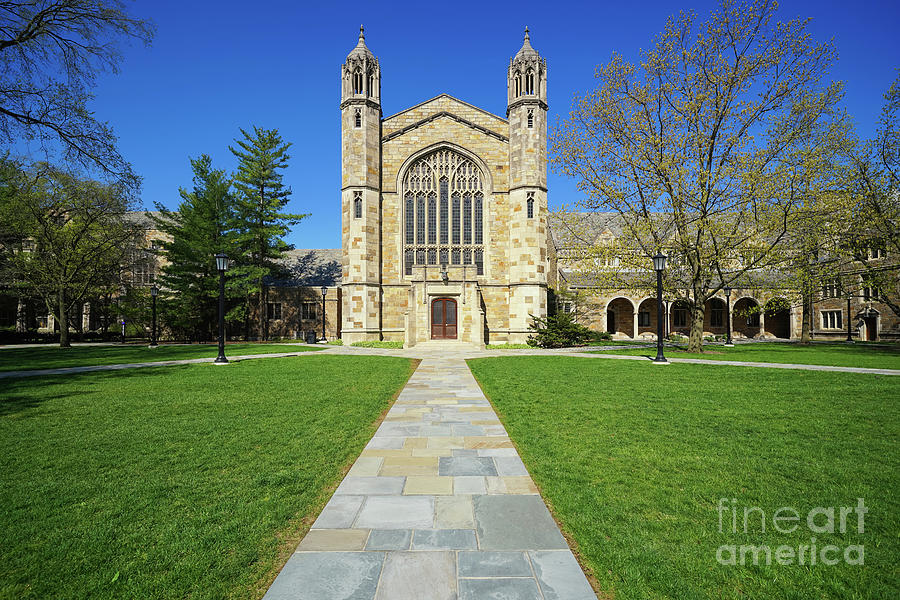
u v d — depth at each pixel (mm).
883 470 5852
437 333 30969
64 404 10188
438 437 7508
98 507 4820
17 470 5926
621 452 6586
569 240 28328
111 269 36125
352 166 31203
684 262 25016
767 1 21984
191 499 5016
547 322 29547
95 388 12414
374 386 12695
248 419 8711
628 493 5133
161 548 3994
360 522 4441
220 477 5680
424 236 32688
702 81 23797
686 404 10023
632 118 24453
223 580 3543
